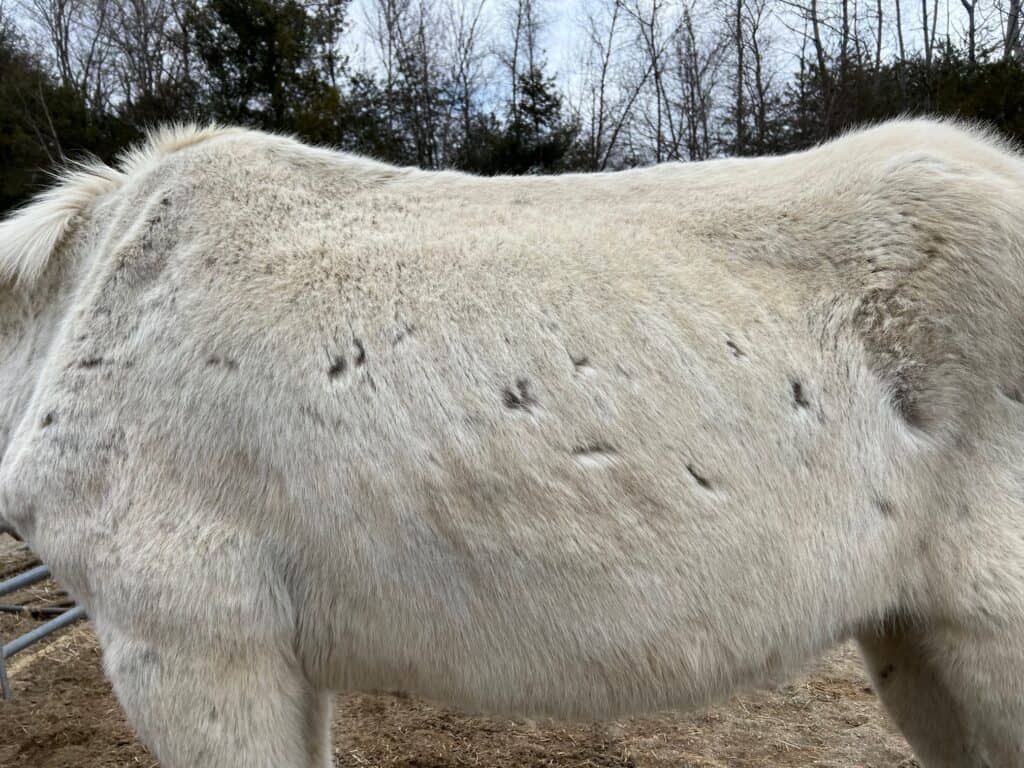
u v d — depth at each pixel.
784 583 1.91
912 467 1.95
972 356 1.96
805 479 1.91
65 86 19.73
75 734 3.73
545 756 3.53
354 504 1.94
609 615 1.90
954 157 2.11
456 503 1.90
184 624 1.98
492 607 1.94
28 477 2.11
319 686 2.20
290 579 2.04
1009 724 1.93
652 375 1.92
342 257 2.08
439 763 3.48
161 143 2.54
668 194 2.20
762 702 3.98
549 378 1.92
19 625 5.04
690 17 22.91
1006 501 1.94
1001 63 15.26
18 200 17.80
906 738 2.44
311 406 1.96
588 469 1.88
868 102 17.64
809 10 20.39
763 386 1.92
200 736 1.98
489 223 2.13
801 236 2.06
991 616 1.89
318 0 19.59
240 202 2.21
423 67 23.25
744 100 22.11
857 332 1.98
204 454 2.01
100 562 2.03
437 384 1.93
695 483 1.89
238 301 2.05
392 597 1.98
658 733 3.70
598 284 1.99
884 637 2.27
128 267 2.19
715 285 2.01
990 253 1.98
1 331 2.51
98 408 2.09
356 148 17.97
